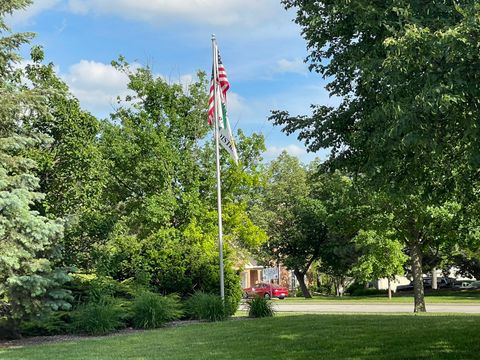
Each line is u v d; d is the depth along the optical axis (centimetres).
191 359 929
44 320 1353
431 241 2242
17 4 1362
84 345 1177
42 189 1711
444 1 666
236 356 937
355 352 922
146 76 2584
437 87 554
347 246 4559
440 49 566
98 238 1847
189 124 2570
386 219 2094
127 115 2575
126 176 2408
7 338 1395
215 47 1908
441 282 5594
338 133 898
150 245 1992
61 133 1667
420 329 1193
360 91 845
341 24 802
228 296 1880
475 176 867
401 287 5453
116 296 1792
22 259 1291
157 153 2347
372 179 798
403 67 599
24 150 1521
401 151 730
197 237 2289
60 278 1320
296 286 7481
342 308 2820
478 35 556
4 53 1377
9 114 1345
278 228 4956
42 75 1722
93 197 1762
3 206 1206
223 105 1880
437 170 887
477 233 1944
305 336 1154
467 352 878
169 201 2295
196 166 2498
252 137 2623
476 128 604
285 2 924
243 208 2605
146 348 1091
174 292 1923
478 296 3809
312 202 4175
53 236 1317
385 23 681
